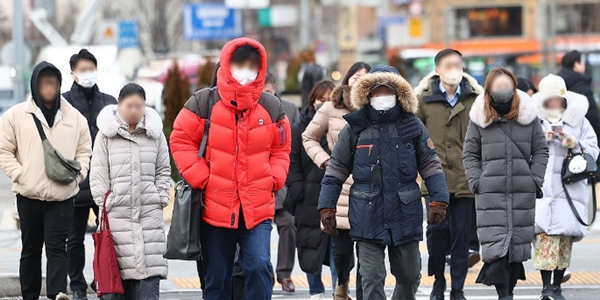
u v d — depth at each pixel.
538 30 150.88
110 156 21.91
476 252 30.97
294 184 24.86
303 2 125.44
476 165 23.05
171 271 31.19
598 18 126.19
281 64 116.62
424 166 20.34
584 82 35.91
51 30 83.19
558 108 25.22
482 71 96.50
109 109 21.98
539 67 113.75
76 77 25.45
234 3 110.81
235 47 19.38
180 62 93.62
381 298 20.27
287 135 20.23
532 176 22.77
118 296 22.12
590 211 26.05
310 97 25.39
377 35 157.75
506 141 22.78
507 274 22.83
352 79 24.45
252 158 19.73
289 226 27.94
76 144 23.73
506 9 153.62
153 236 21.94
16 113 23.33
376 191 19.94
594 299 26.27
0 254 33.56
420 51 119.06
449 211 24.77
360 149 20.06
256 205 19.75
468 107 24.91
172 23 143.62
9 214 44.72
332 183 20.42
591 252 34.41
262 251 19.80
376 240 19.95
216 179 19.64
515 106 22.72
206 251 20.11
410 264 20.22
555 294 25.30
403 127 20.09
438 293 24.92
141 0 130.88
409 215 19.95
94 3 72.19
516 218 22.66
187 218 19.61
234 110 19.64
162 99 49.69
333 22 155.50
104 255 21.58
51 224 23.33
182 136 19.73
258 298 19.88
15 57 66.06
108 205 21.72
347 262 23.23
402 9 159.25
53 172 23.00
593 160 24.91
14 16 66.06
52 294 23.33
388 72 20.41
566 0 132.25
